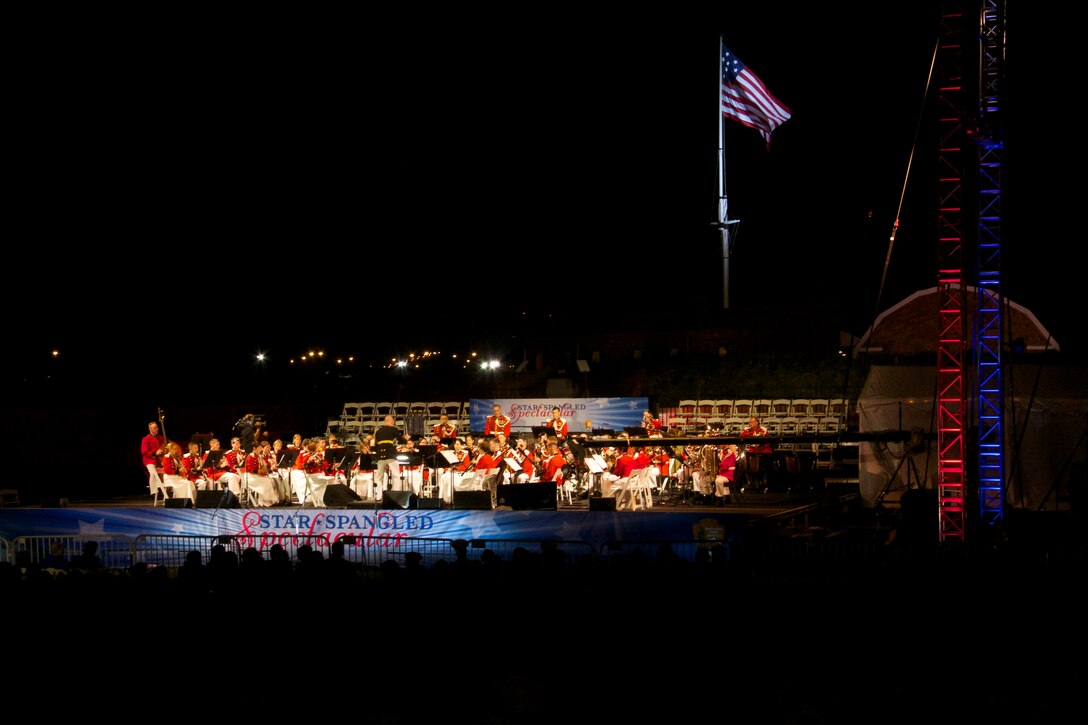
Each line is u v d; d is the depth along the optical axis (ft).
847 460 87.25
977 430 53.47
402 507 66.59
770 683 24.03
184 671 24.80
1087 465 63.05
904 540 52.70
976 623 29.25
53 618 26.73
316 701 23.44
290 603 28.55
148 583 30.12
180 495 75.41
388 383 139.54
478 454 72.23
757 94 105.19
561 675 24.36
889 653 26.50
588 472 78.48
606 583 29.86
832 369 99.81
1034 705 22.85
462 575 29.94
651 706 22.89
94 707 22.90
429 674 24.72
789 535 62.54
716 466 74.08
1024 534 51.96
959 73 52.90
